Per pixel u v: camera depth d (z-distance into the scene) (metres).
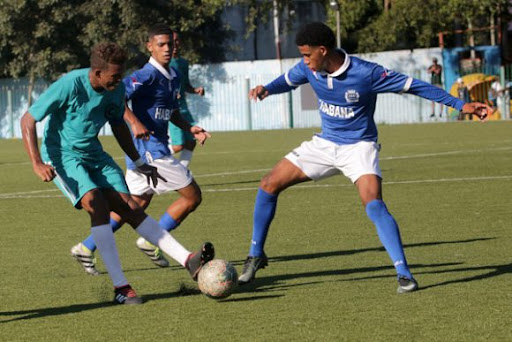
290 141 41.16
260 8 56.81
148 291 10.05
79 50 55.91
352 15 53.94
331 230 14.27
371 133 10.29
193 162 29.78
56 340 7.91
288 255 12.16
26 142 9.29
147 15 53.62
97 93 9.69
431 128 46.88
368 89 9.98
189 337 7.86
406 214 15.89
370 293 9.51
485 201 17.34
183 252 9.82
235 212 16.83
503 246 12.34
